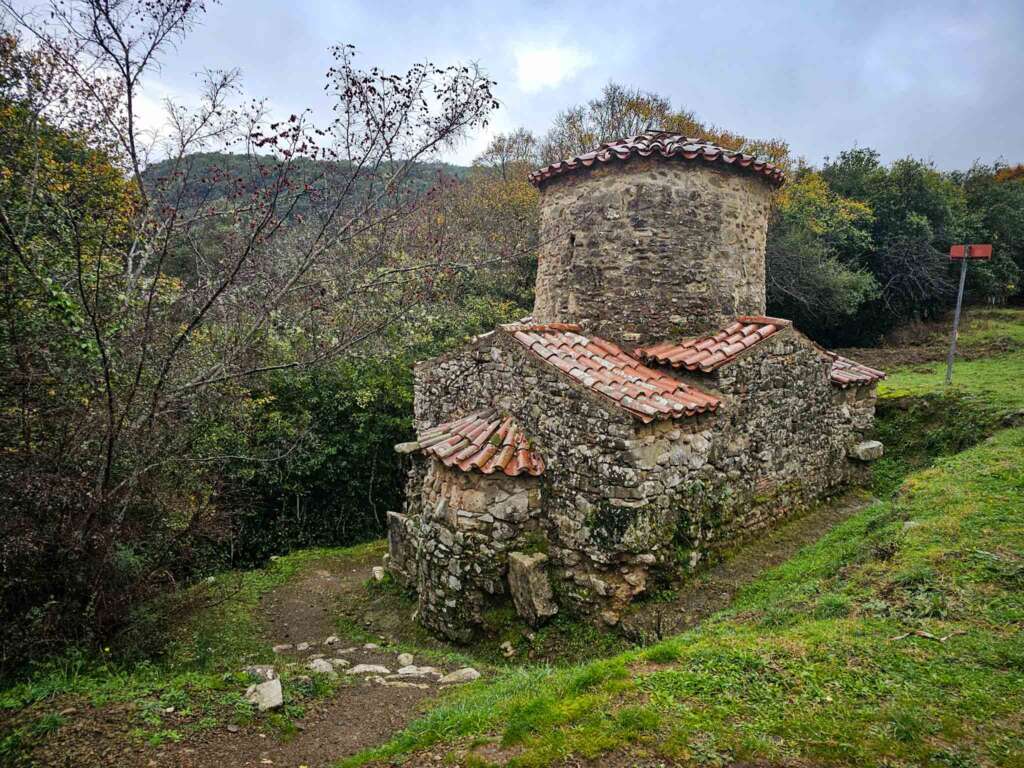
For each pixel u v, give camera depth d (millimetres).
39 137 6074
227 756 4066
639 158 7852
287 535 12750
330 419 13211
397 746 3863
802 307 22203
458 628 6945
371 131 6543
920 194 23859
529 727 3652
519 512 7031
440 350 14789
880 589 5000
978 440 11195
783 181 8695
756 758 3156
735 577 6977
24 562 5559
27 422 5914
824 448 9586
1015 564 4812
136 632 6309
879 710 3408
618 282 8055
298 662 6484
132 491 6426
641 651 4699
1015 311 23469
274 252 8281
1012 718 3252
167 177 6207
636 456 6285
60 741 4031
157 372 6609
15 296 5859
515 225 19938
